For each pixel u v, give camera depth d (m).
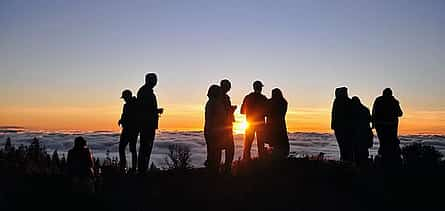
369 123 20.45
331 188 16.73
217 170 17.23
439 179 17.78
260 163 18.69
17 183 15.23
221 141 17.11
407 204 16.09
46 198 14.40
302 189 16.47
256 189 16.33
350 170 18.27
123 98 17.98
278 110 19.72
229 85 17.31
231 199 15.52
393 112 20.11
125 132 17.78
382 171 18.41
